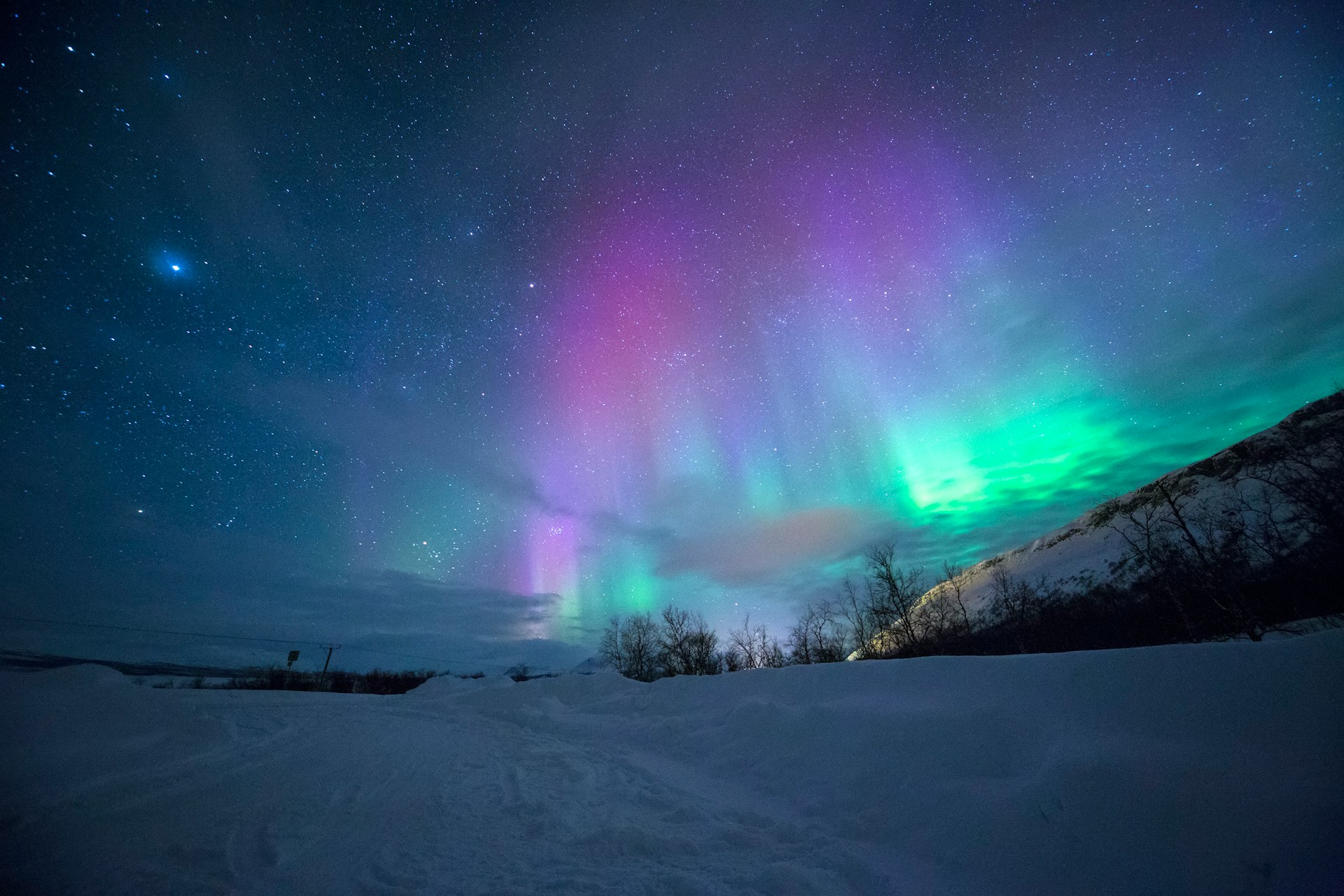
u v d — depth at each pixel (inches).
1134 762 154.9
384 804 248.2
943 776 203.5
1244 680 161.9
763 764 288.0
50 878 161.0
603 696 594.9
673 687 502.3
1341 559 677.9
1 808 207.6
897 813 197.8
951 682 262.5
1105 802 149.3
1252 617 764.0
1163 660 186.9
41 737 262.5
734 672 458.9
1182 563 938.1
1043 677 219.6
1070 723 189.3
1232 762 141.9
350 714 584.4
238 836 201.0
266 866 176.9
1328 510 699.4
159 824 208.4
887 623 1540.4
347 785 277.3
